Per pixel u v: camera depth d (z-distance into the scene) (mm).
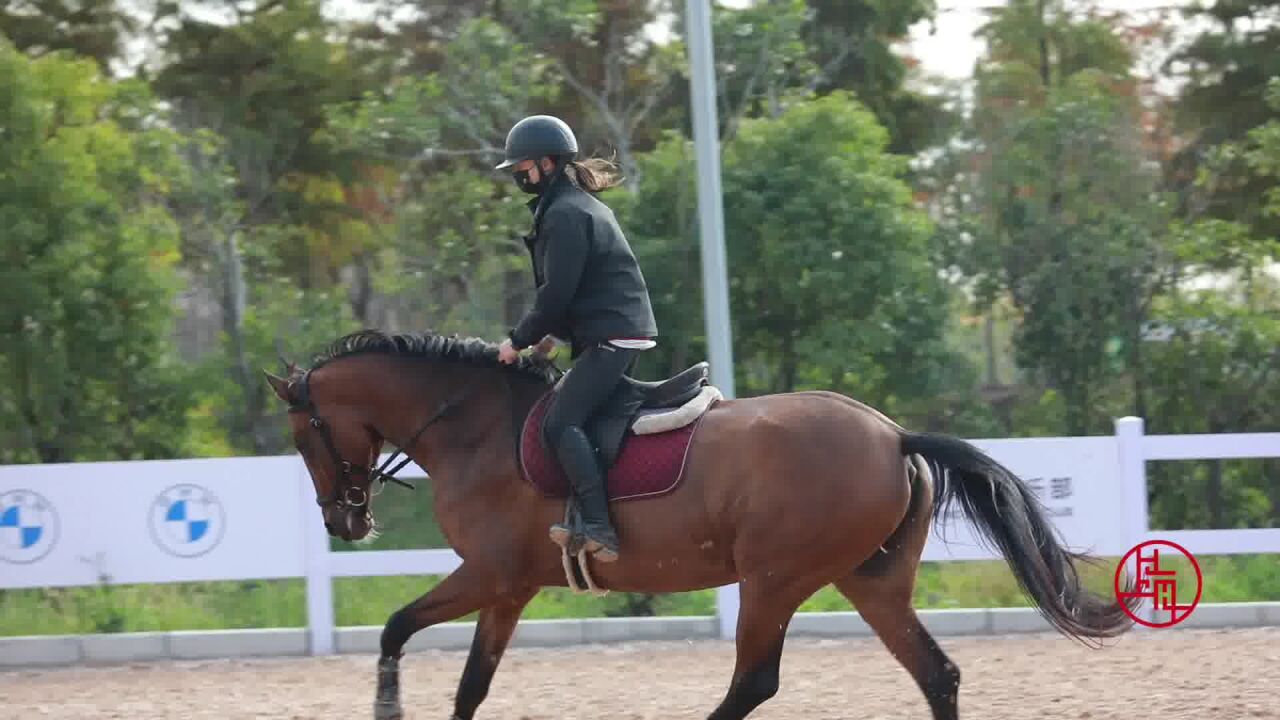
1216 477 17047
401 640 5809
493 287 17000
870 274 15219
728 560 5641
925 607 10180
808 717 6859
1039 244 17734
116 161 15930
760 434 5562
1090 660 8266
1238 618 9352
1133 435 9320
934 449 5613
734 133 16344
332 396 6082
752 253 15469
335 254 23000
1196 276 18234
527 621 9359
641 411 5734
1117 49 21328
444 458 5930
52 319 14930
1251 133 18391
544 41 16828
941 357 16375
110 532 9320
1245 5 22094
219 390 17297
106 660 9211
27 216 14906
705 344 16016
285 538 9352
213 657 9273
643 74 18078
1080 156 17750
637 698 7516
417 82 17406
